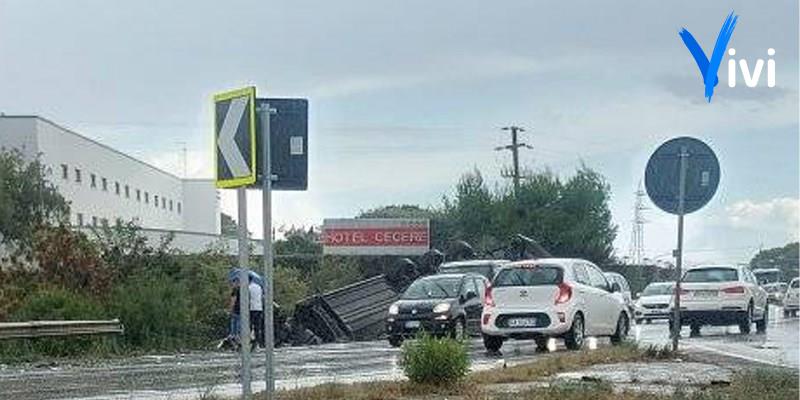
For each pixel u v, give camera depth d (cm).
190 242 5612
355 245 5772
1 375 1591
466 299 2409
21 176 4722
